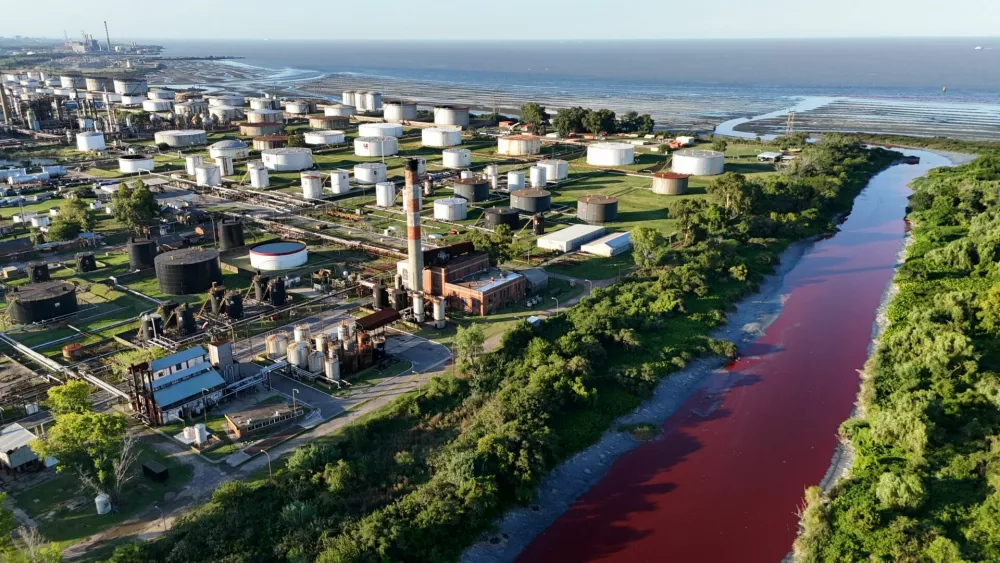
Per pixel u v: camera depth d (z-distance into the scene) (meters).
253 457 83.81
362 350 105.56
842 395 102.81
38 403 95.44
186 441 86.25
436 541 70.69
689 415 98.00
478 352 106.69
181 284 135.25
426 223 187.38
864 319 129.50
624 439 91.75
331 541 67.94
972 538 68.19
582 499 80.50
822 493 79.69
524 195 193.38
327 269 148.25
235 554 66.56
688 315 126.38
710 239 162.12
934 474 78.50
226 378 98.69
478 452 80.62
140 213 174.62
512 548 72.62
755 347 118.38
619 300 129.25
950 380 95.81
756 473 85.00
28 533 69.88
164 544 68.06
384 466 81.81
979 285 133.38
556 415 93.56
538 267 151.75
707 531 75.31
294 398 97.25
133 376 90.62
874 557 67.19
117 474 75.62
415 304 121.19
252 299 132.25
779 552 72.38
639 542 73.62
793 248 171.00
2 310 129.25
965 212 183.38
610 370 104.69
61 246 164.75
